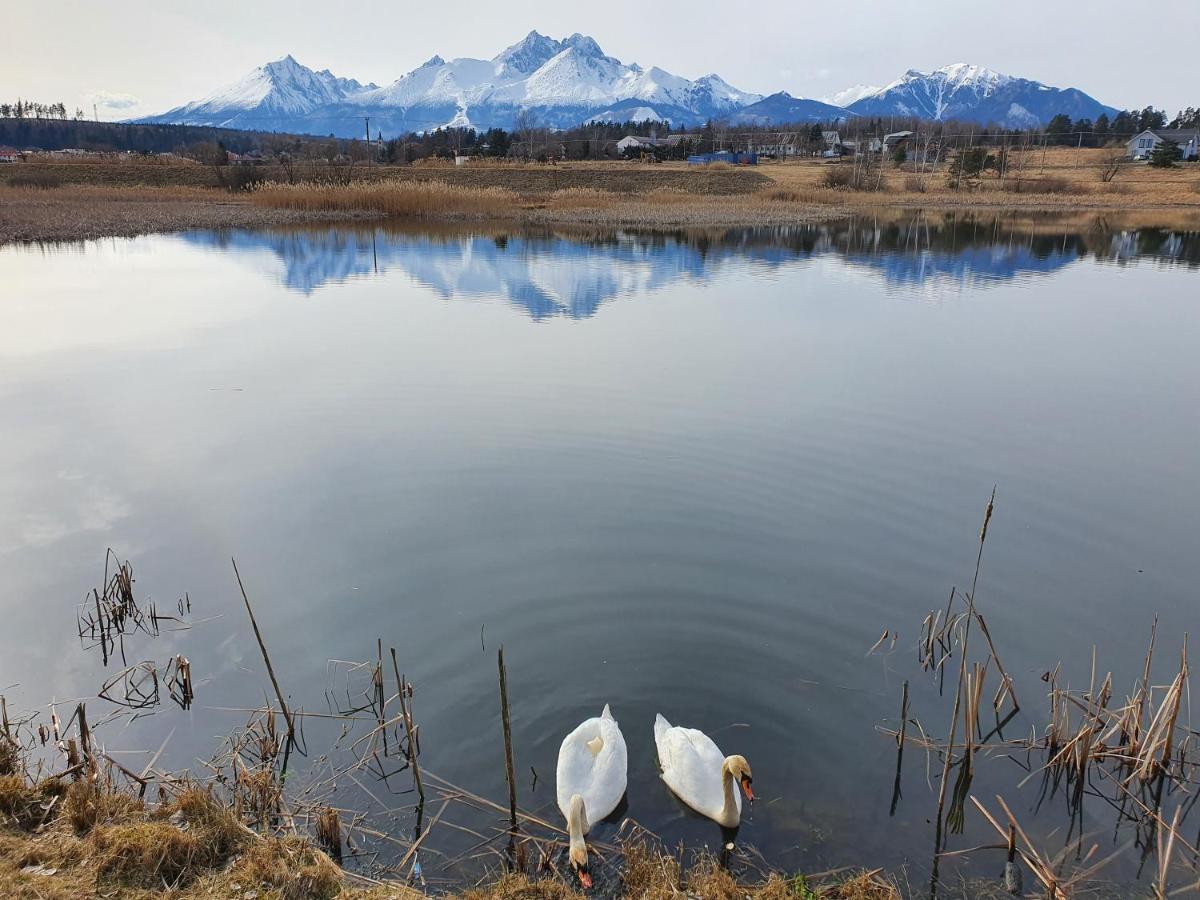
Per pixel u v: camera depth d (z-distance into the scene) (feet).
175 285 103.19
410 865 21.52
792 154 467.11
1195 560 36.96
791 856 22.21
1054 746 25.85
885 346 74.02
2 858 19.07
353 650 30.42
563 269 120.16
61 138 653.71
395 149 402.31
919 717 27.40
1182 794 24.53
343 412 55.83
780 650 30.55
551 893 20.20
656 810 24.20
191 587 34.50
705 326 82.07
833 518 40.52
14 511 41.19
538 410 56.13
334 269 117.91
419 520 40.24
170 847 19.60
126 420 54.29
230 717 27.07
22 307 88.63
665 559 36.55
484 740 26.23
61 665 29.53
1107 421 54.65
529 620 32.17
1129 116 543.39
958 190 284.61
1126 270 120.88
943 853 22.22
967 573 35.73
